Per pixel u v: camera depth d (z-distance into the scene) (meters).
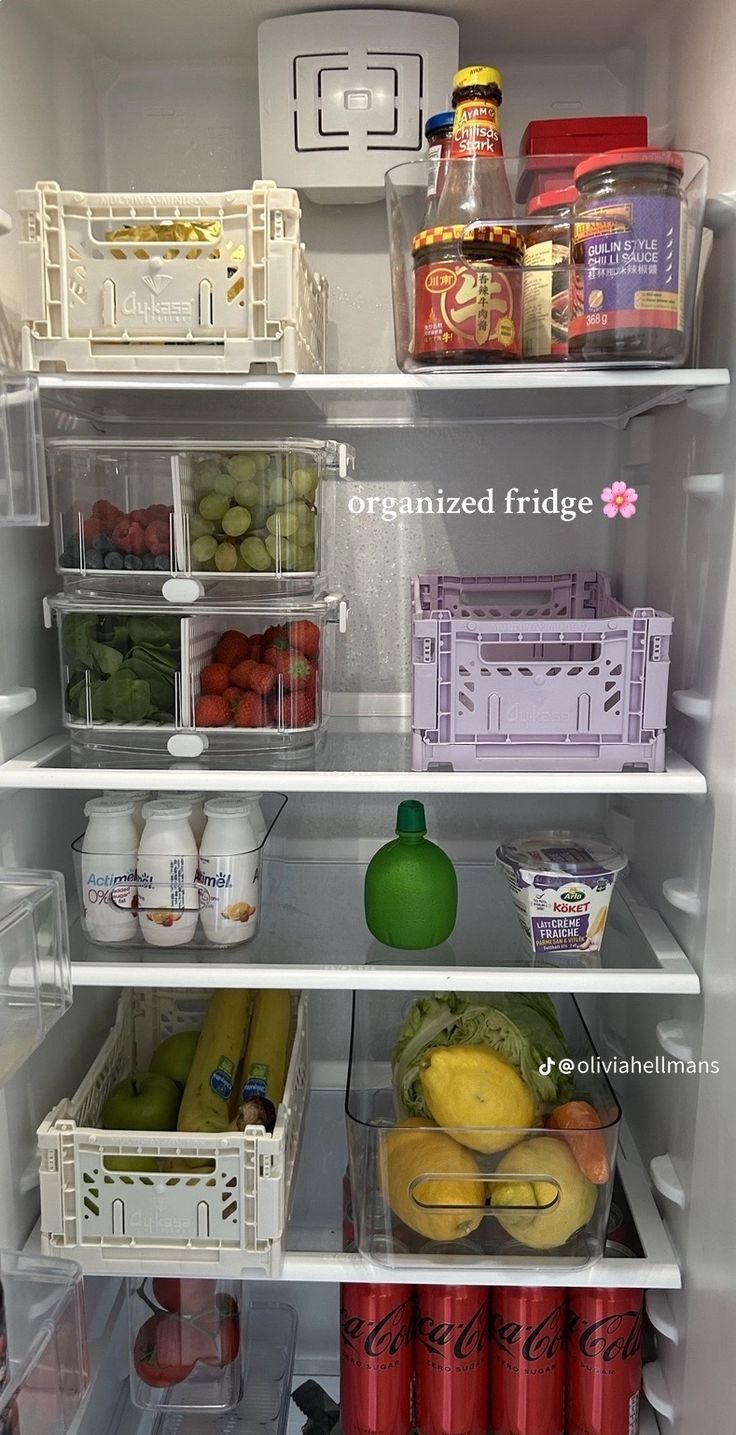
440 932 1.26
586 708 1.14
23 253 1.08
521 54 1.39
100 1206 1.18
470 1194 1.17
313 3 1.24
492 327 1.06
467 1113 1.17
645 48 1.33
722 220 1.06
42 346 1.09
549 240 1.07
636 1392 1.28
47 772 1.14
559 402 1.30
